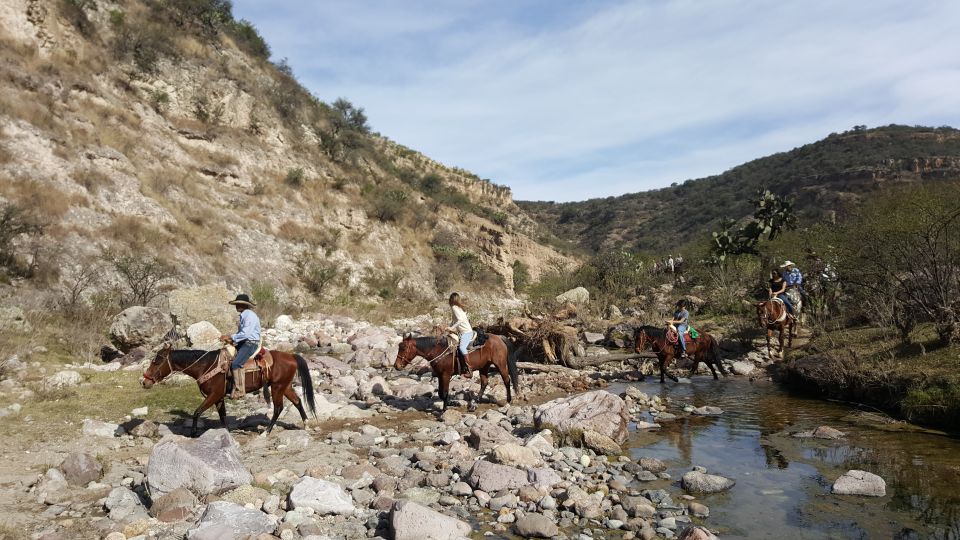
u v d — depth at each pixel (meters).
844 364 12.83
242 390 9.71
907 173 84.94
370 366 17.89
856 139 109.38
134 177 29.48
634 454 9.34
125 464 8.43
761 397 13.43
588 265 37.50
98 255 22.86
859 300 17.41
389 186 53.16
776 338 18.78
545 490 7.49
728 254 32.28
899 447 9.12
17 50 29.02
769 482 7.93
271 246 34.81
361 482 7.76
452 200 66.88
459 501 7.30
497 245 55.09
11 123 25.14
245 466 8.22
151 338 16.94
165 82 37.34
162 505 6.63
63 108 28.80
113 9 37.03
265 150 41.59
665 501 7.27
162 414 11.30
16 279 19.17
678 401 13.18
